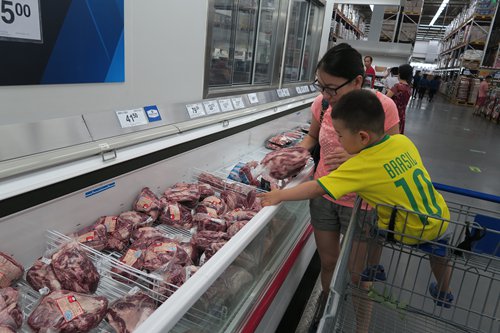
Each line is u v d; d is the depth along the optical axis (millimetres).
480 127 9727
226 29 2877
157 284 1127
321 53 5457
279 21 3598
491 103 11367
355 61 1430
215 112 2252
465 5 17656
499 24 13477
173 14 1815
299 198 1385
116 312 1030
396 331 1459
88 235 1290
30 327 948
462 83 15578
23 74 1163
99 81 1458
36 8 1165
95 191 1337
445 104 16188
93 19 1376
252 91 3102
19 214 1062
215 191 1903
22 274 1095
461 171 5457
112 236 1373
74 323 950
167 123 1800
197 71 2115
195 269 1230
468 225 1186
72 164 1251
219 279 1137
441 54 23172
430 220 1290
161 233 1468
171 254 1267
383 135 1366
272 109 2990
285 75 4402
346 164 1335
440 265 1418
